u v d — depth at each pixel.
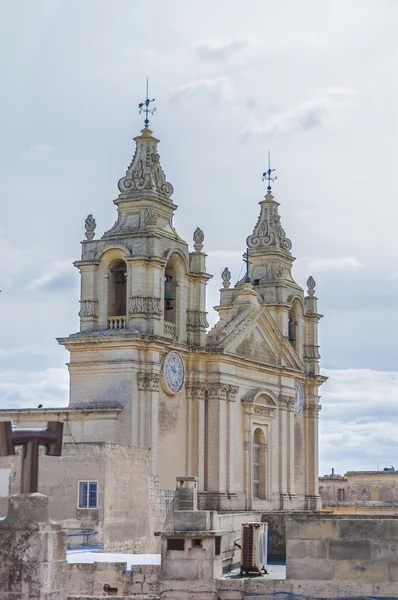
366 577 33.09
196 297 80.00
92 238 76.44
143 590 37.28
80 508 53.12
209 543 33.56
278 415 90.19
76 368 73.88
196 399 78.94
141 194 76.06
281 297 94.31
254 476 86.25
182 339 78.44
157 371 73.44
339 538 33.38
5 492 51.88
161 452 74.56
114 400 72.44
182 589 33.34
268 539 42.47
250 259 96.06
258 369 86.56
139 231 74.69
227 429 81.00
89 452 53.50
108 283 75.44
